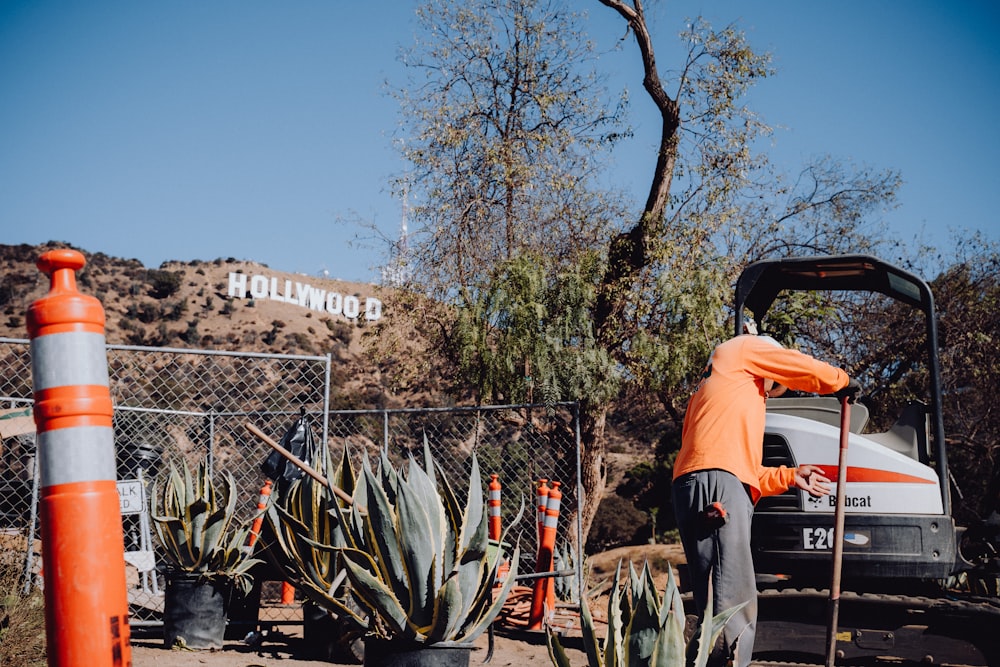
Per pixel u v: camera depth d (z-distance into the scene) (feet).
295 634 26.71
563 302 45.16
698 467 16.62
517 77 51.44
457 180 50.65
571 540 43.65
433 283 49.47
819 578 21.15
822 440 20.93
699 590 16.33
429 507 16.52
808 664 20.54
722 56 48.47
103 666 8.12
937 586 20.89
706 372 17.62
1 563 22.85
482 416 44.68
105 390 8.62
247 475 35.88
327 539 21.53
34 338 8.52
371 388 82.12
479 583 16.96
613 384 44.50
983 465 52.80
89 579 8.18
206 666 21.36
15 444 29.17
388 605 15.98
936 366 20.79
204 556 23.90
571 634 27.40
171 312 251.60
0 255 259.19
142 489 32.55
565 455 44.91
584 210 50.29
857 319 52.31
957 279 54.70
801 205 54.80
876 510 20.42
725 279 46.42
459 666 16.43
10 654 18.97
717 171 48.52
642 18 48.19
